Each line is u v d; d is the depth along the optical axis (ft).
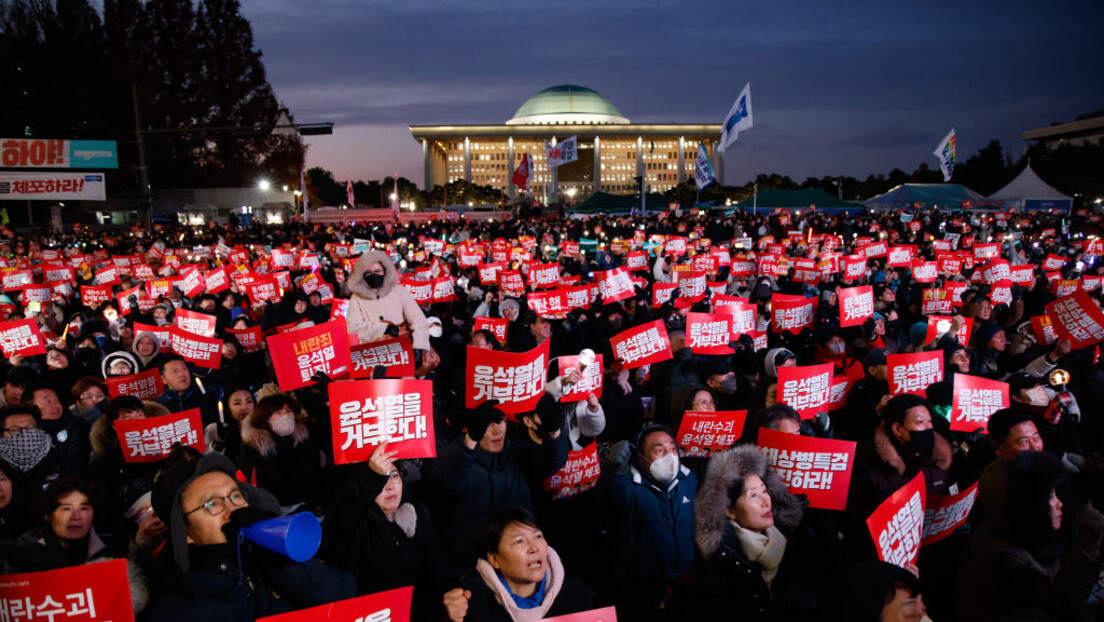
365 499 10.09
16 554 9.98
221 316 33.14
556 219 127.24
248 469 13.14
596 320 28.63
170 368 18.95
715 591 9.98
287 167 211.00
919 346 22.91
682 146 457.68
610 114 531.09
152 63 188.44
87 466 16.33
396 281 19.27
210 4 194.90
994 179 229.45
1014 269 39.06
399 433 11.07
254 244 80.23
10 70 156.46
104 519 13.23
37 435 13.62
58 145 93.09
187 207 178.09
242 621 8.07
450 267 50.88
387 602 7.75
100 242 83.25
